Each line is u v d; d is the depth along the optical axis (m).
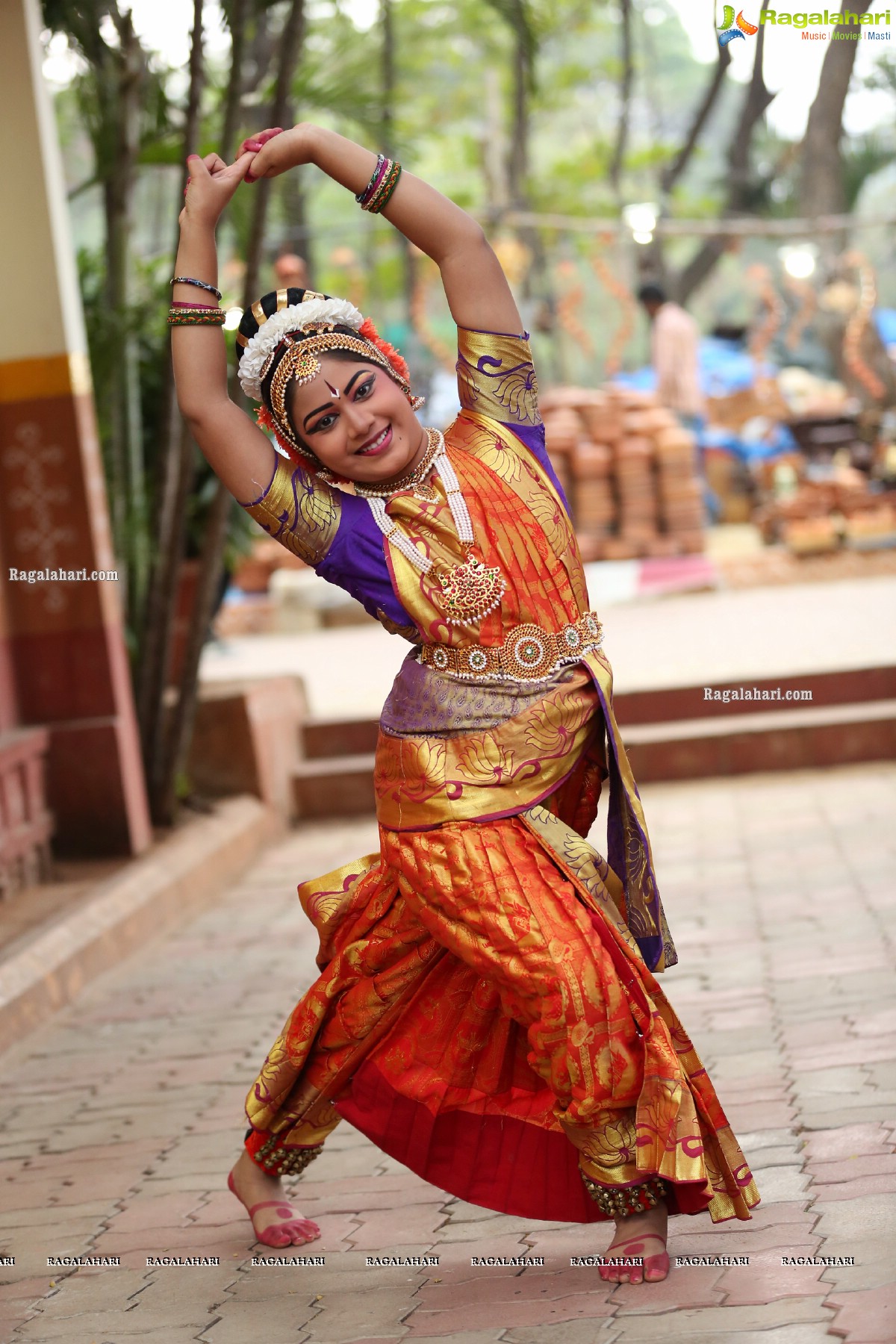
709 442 14.83
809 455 14.25
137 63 6.30
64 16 6.24
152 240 10.85
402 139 6.82
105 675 6.13
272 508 2.45
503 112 20.89
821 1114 3.14
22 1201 3.27
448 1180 2.62
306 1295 2.63
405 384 2.52
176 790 6.75
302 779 7.79
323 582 12.54
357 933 2.66
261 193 5.88
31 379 6.01
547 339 20.17
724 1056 3.62
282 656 10.86
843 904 4.95
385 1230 2.89
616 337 13.97
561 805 2.61
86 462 6.04
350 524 2.44
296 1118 2.77
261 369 2.44
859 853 5.65
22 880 5.79
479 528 2.43
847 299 14.30
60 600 6.11
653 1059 2.37
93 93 6.75
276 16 10.33
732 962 4.45
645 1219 2.49
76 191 6.60
